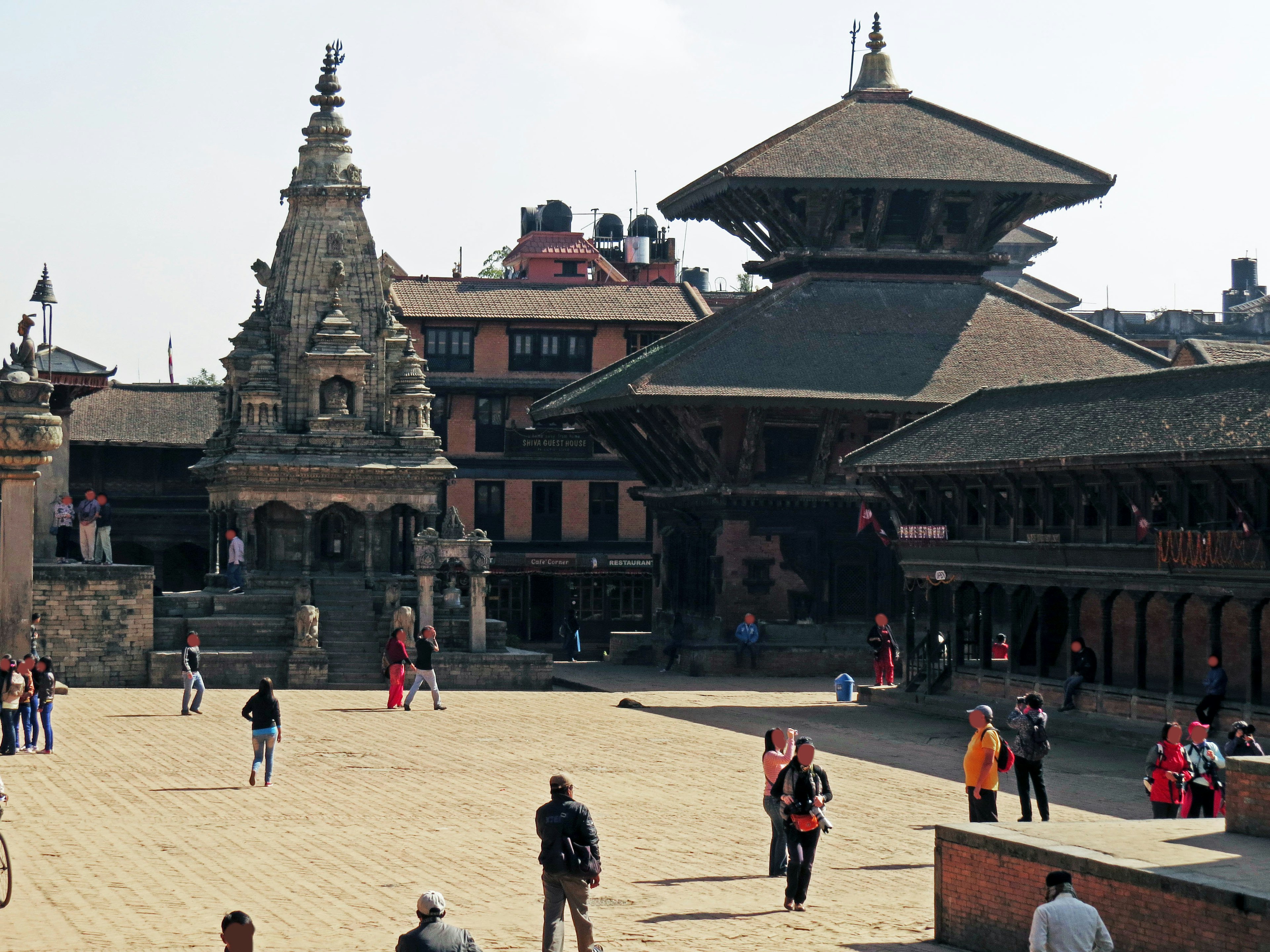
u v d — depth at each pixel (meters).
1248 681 40.41
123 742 39.72
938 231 70.44
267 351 62.44
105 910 22.22
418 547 56.47
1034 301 70.38
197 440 80.06
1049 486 45.62
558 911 19.08
